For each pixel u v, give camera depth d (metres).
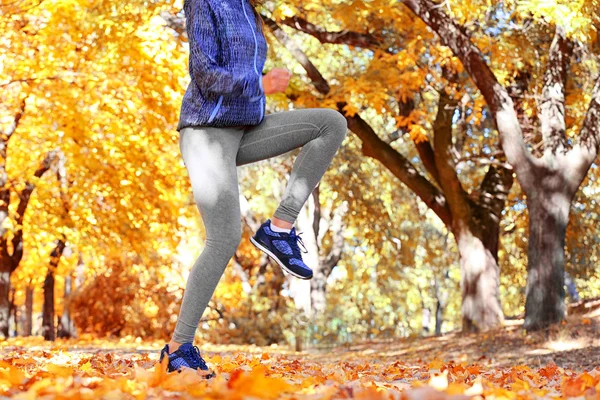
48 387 2.61
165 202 18.17
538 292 12.55
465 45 12.45
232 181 3.48
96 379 3.12
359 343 19.05
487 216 16.05
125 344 16.08
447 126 15.84
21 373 2.95
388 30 14.52
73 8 13.36
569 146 12.68
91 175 16.64
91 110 15.41
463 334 15.52
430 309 42.16
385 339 19.75
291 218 3.64
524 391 3.40
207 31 3.43
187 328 3.49
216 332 20.95
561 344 11.40
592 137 12.53
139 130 16.11
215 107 3.44
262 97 3.57
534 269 12.62
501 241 24.16
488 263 15.80
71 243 18.73
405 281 34.03
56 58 14.86
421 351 14.06
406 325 39.81
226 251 3.46
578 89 15.09
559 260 12.50
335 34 14.56
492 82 12.62
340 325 20.84
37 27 14.72
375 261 31.17
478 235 15.84
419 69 13.88
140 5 12.78
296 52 14.62
